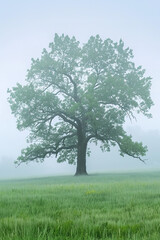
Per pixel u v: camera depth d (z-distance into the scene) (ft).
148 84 130.00
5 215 20.02
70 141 139.74
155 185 47.39
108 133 123.13
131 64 138.82
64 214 19.03
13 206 23.99
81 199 28.32
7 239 12.87
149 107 126.93
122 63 139.33
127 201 26.03
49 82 135.74
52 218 17.66
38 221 16.21
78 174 126.31
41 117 128.57
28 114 126.41
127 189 39.73
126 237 13.25
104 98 121.80
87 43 138.10
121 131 123.44
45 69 131.85
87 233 13.41
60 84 135.95
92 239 13.10
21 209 22.25
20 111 128.16
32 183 79.46
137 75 134.51
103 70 140.56
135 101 120.06
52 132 135.33
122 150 118.42
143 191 35.53
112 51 138.31
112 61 138.82
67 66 136.26
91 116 118.73
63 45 135.64
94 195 32.35
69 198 29.32
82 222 15.93
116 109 122.01
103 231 14.03
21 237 13.44
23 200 28.19
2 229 14.71
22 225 15.20
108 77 123.75
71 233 13.57
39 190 41.57
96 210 20.85
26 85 126.11
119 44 138.82
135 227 14.53
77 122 127.03
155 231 13.87
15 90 125.49
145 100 126.82
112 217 17.85
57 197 30.60
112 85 122.01
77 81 136.26
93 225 15.10
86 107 129.08
